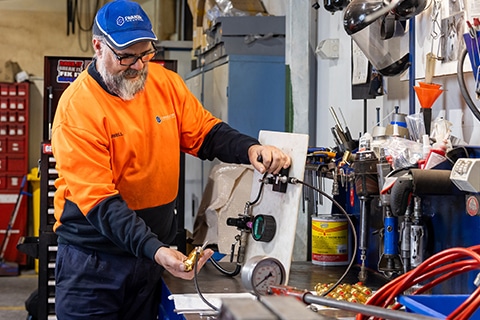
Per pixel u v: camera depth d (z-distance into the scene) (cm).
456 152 196
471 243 195
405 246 210
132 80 231
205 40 476
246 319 77
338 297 209
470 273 196
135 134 237
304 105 380
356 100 322
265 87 397
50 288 334
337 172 248
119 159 235
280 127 399
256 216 237
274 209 232
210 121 262
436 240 215
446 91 245
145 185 244
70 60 349
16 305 559
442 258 145
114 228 215
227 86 396
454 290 203
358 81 293
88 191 221
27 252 339
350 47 328
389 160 215
